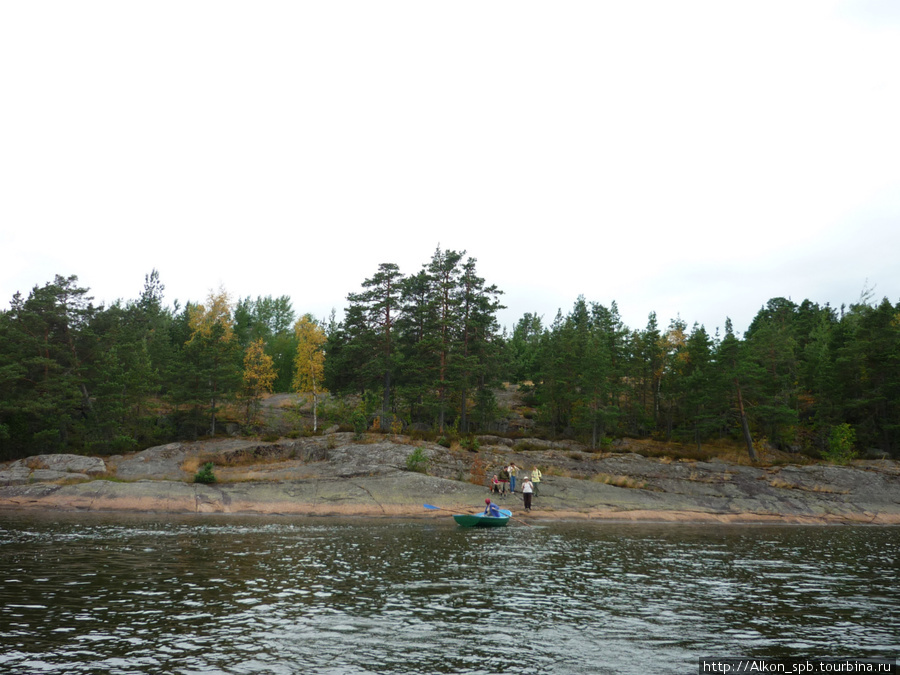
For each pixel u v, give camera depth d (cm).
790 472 4641
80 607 1313
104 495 3356
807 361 6750
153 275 10312
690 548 2444
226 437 5066
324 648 1088
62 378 4584
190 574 1678
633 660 1065
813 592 1645
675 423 6550
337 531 2650
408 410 6338
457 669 996
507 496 3772
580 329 7281
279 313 11338
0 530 2459
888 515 3934
